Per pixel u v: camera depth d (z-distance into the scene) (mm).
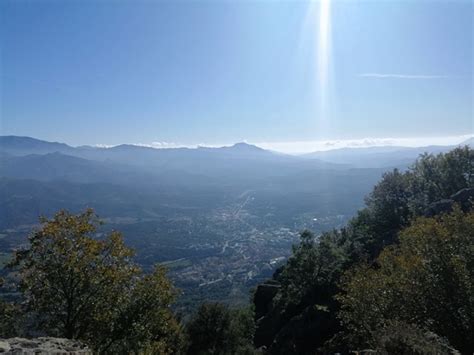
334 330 29859
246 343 36625
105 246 16531
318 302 37469
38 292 14969
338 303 32469
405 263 15219
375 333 11641
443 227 15633
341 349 21266
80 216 16438
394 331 10672
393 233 42906
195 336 34000
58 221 15672
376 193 54500
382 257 18438
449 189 51469
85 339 14906
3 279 15148
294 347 30609
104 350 15078
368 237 47531
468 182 51000
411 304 14375
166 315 16859
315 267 44719
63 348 10039
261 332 43438
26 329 15078
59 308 15281
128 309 15836
